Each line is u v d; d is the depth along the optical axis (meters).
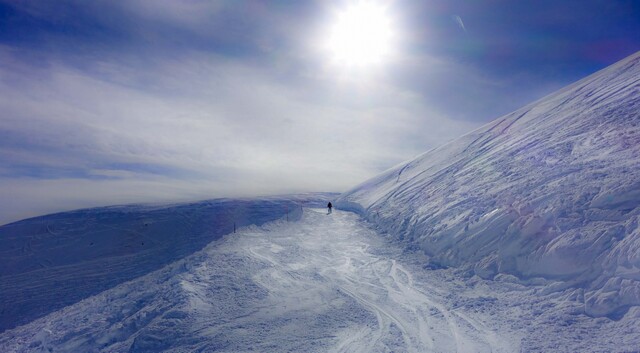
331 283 13.82
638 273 8.78
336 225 26.70
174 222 46.16
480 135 33.94
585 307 9.04
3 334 14.55
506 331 8.98
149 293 13.36
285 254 17.78
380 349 8.77
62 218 52.16
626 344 7.32
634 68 25.58
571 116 23.25
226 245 19.45
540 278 11.02
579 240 10.82
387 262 16.41
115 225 47.31
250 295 12.52
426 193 24.50
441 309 10.86
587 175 13.99
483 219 15.25
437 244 16.33
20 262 36.81
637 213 10.47
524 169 18.61
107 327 11.53
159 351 9.66
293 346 9.24
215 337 9.88
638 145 14.77
